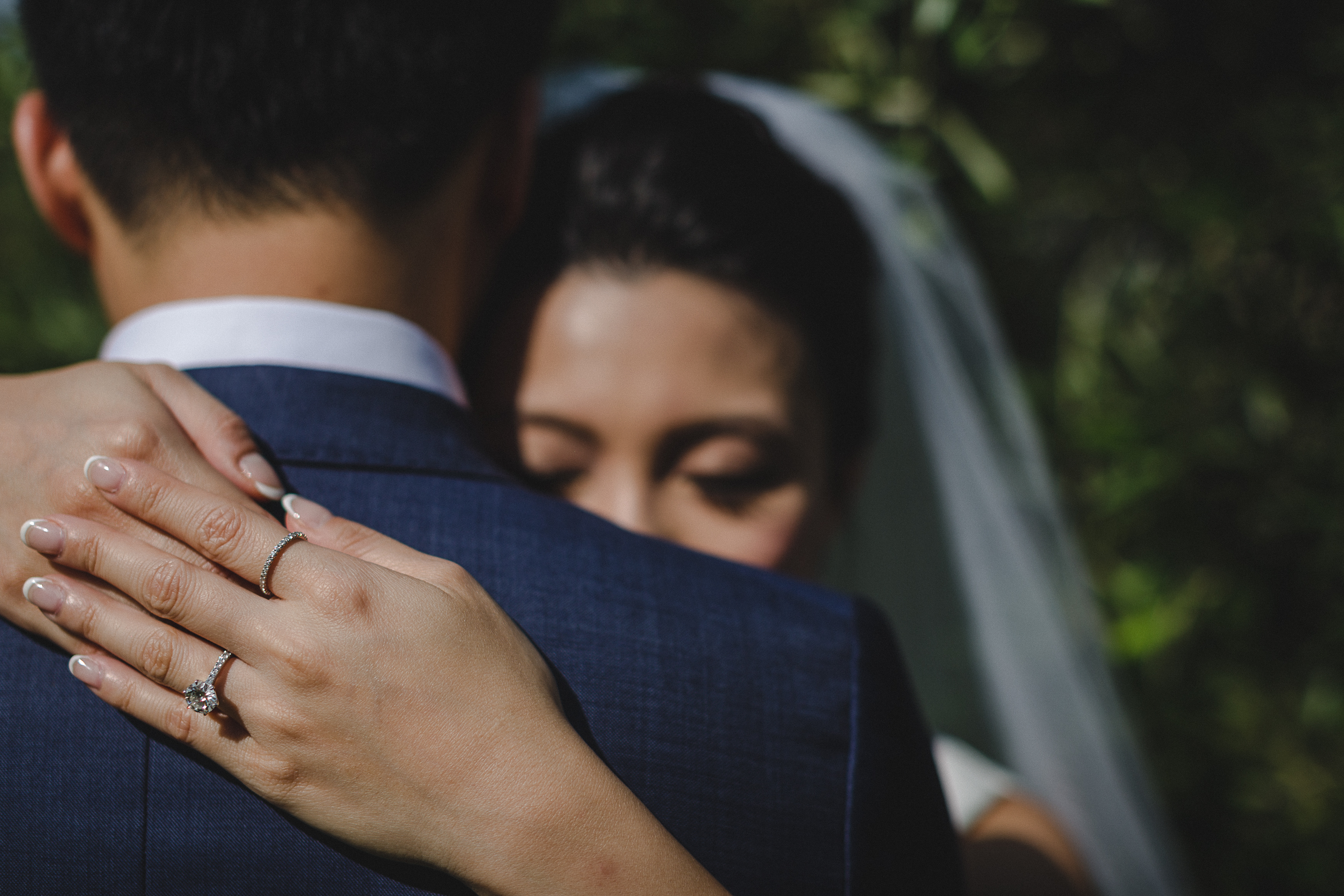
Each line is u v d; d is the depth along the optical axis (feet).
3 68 7.04
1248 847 8.66
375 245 3.20
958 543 7.13
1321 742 8.64
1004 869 5.93
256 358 3.10
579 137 5.40
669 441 4.98
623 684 2.92
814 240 5.36
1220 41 7.82
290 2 3.06
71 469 2.76
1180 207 7.86
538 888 2.57
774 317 5.12
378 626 2.61
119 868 2.57
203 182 3.07
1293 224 8.00
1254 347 8.27
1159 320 8.36
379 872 2.66
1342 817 8.46
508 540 3.05
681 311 4.93
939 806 3.32
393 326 3.23
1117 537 8.62
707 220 5.01
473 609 2.74
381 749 2.58
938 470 7.11
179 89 3.03
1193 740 8.75
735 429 5.00
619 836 2.61
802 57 7.91
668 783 2.87
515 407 5.00
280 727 2.55
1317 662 8.73
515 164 3.91
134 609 2.65
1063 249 8.59
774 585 3.35
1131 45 7.85
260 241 3.11
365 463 3.04
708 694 3.00
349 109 3.11
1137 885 7.04
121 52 3.05
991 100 7.88
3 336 8.09
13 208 8.05
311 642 2.56
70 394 2.92
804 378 5.28
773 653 3.14
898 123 7.53
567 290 4.97
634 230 4.99
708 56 7.92
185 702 2.59
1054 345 8.52
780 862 2.92
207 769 2.64
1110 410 8.30
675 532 5.10
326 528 2.81
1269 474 8.46
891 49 7.61
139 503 2.68
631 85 5.93
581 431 4.97
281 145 3.06
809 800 3.00
